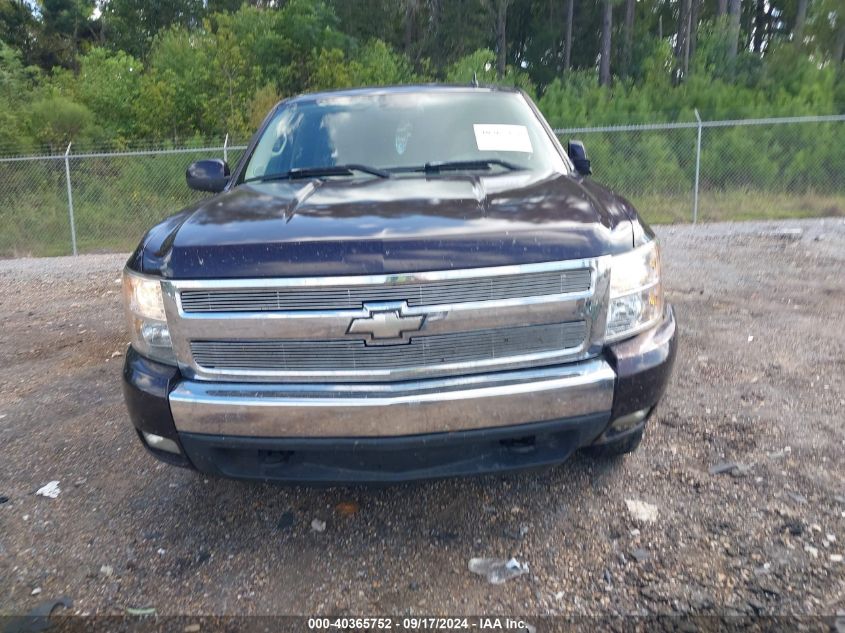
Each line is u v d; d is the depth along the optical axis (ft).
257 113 62.95
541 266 8.43
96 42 130.72
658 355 9.15
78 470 12.21
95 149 61.62
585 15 122.11
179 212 11.14
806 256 29.25
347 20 109.19
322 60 73.67
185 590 8.98
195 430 8.79
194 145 58.70
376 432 8.46
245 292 8.43
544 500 10.66
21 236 45.11
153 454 9.68
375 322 8.32
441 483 11.29
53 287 30.25
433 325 8.37
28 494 11.45
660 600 8.44
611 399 8.81
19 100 67.92
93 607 8.70
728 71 67.21
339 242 8.41
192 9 117.91
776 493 10.53
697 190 42.50
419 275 8.27
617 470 11.41
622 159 50.14
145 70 87.97
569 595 8.61
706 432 12.60
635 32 117.80
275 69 74.95
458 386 8.48
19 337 21.53
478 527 10.10
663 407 13.75
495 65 108.37
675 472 11.27
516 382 8.54
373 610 8.52
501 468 9.00
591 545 9.54
